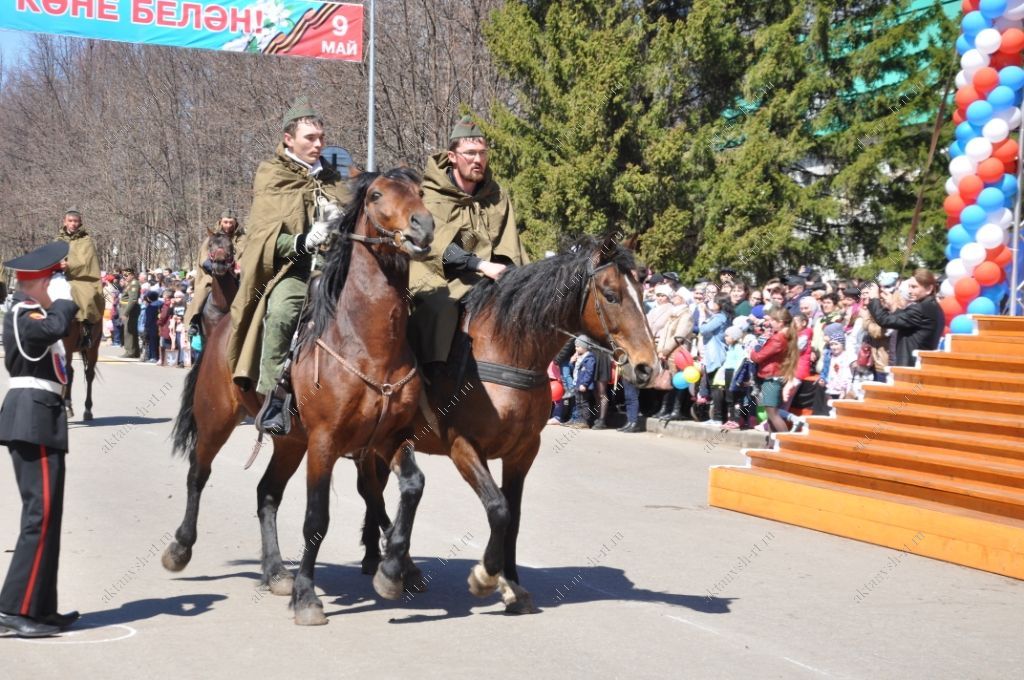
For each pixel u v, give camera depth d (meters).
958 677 5.51
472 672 5.30
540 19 22.55
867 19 22.16
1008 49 12.07
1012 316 11.10
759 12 22.59
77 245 14.38
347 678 5.17
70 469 11.38
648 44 22.19
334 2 17.62
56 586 5.84
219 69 34.84
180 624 6.03
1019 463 8.64
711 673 5.42
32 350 5.57
